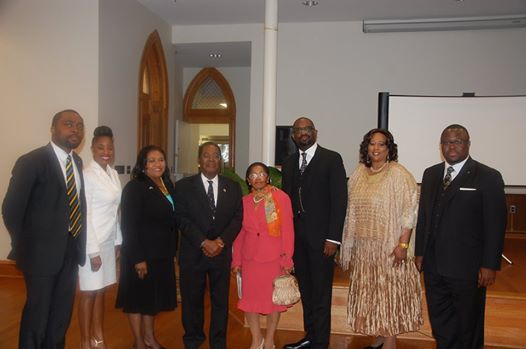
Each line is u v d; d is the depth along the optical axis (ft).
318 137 21.21
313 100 21.20
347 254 8.95
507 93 20.03
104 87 15.76
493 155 16.56
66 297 7.74
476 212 7.63
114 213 8.82
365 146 8.89
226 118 28.04
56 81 15.52
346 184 8.96
